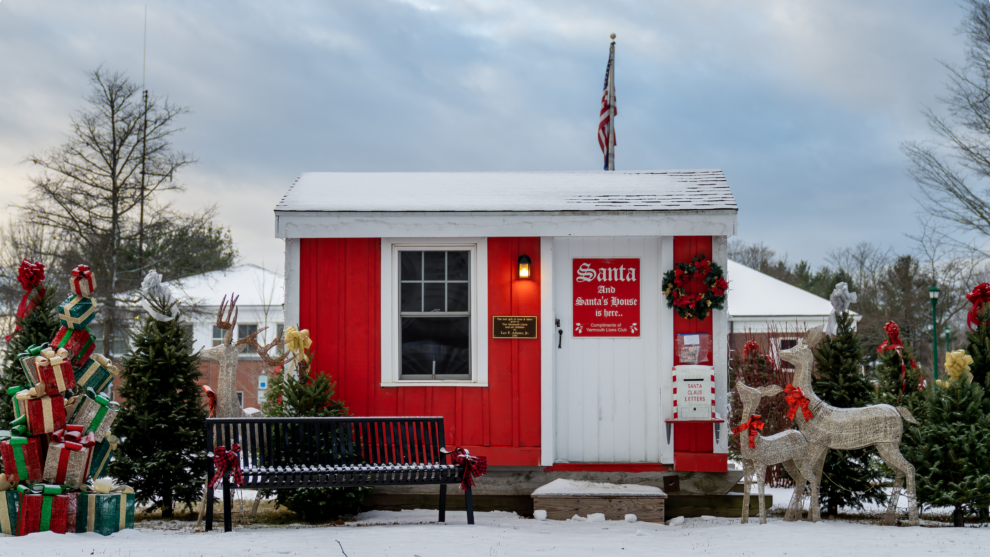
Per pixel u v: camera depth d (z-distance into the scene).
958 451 8.47
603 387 9.78
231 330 8.91
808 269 49.50
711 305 9.47
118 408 7.81
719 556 6.39
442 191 10.27
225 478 7.69
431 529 7.73
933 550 6.57
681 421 9.27
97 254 26.70
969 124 23.05
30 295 9.84
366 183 10.70
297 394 9.05
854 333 9.68
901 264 36.62
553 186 10.44
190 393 9.17
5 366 9.57
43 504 7.07
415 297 9.88
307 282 9.84
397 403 9.70
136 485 8.73
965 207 23.52
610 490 9.13
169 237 28.14
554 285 9.80
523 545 6.80
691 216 9.38
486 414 9.66
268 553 6.15
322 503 8.66
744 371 16.97
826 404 8.63
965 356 8.84
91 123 27.09
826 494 9.41
